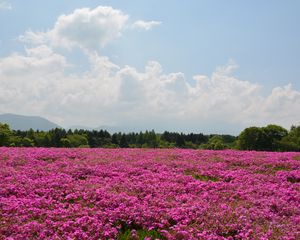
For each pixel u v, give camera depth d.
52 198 15.50
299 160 27.08
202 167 23.31
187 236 11.41
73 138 156.00
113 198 14.77
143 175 20.28
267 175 21.52
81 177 19.97
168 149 36.88
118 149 35.75
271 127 107.44
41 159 25.38
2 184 16.77
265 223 12.45
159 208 13.96
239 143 107.12
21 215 12.95
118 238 11.54
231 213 13.23
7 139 110.69
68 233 11.48
